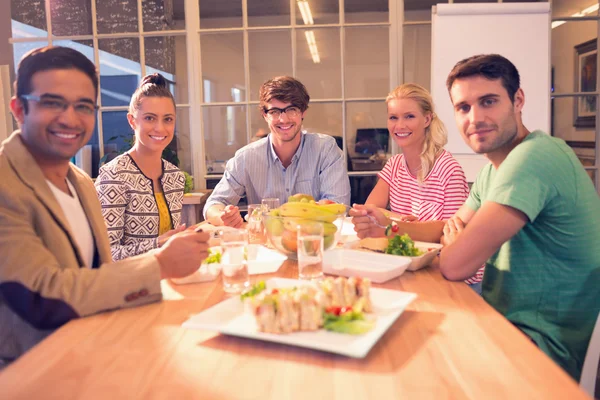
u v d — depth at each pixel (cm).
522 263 136
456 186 214
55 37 393
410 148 231
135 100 217
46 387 73
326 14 385
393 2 381
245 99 395
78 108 115
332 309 93
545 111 360
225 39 392
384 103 388
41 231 109
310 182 258
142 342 89
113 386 73
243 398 69
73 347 87
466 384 72
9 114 402
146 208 210
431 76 366
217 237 172
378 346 86
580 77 376
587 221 130
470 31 360
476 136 142
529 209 123
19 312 101
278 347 86
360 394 70
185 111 398
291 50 389
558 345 128
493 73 137
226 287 117
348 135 391
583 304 131
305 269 121
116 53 395
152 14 392
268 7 388
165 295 116
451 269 126
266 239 177
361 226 169
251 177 257
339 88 389
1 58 395
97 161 399
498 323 96
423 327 94
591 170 381
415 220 184
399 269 129
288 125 242
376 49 386
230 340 90
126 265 110
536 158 128
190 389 72
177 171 230
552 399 68
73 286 102
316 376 75
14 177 107
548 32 358
